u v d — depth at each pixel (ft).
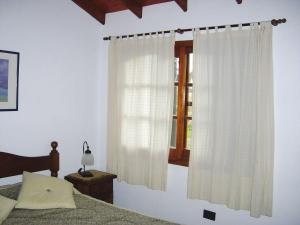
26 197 7.38
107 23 11.59
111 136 10.97
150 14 10.34
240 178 8.14
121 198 11.27
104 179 10.12
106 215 7.06
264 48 7.82
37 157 9.30
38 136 9.59
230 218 8.73
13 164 8.66
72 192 8.38
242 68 8.14
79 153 11.14
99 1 10.89
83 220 6.72
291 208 7.82
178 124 9.95
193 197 9.00
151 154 9.82
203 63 8.82
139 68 10.19
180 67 9.87
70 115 10.69
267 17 8.02
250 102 8.00
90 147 11.60
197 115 8.91
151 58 9.92
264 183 7.87
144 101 10.13
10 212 6.96
